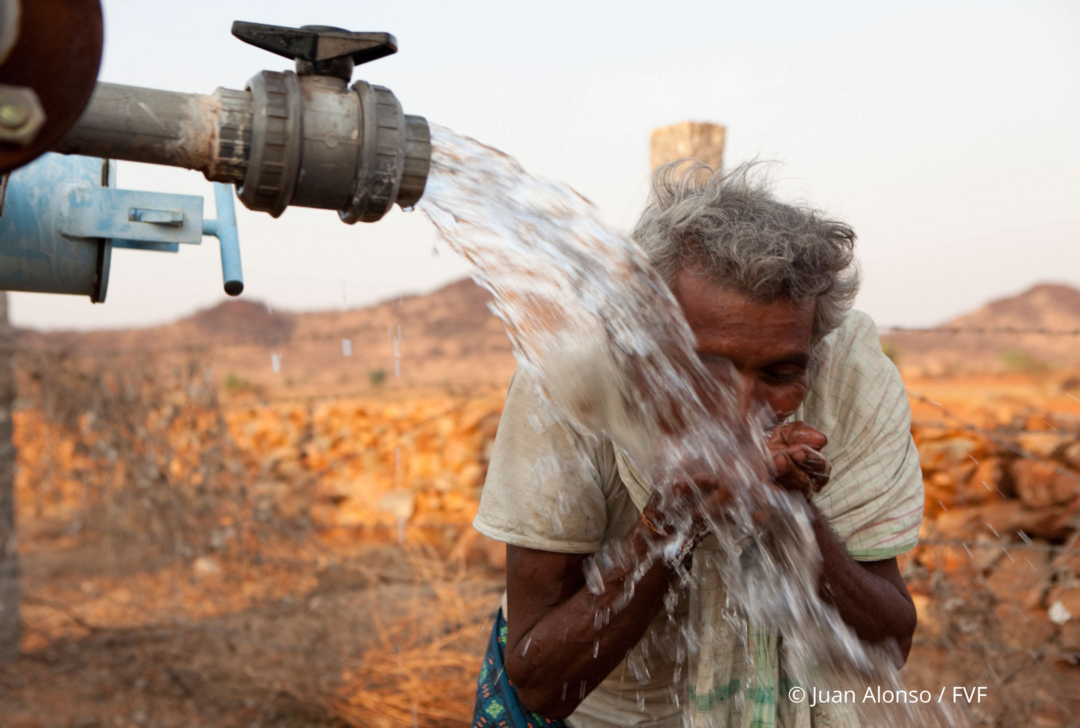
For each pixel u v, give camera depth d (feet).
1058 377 66.95
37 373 17.35
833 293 4.09
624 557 4.00
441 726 11.44
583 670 4.15
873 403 4.50
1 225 3.35
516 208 2.99
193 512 16.65
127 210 3.52
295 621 14.46
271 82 2.52
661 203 4.01
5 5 1.87
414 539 21.03
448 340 99.66
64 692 13.35
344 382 83.20
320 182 2.55
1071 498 15.12
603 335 3.61
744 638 4.47
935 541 10.93
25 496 23.53
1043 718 10.46
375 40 2.61
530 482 4.27
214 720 12.44
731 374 3.69
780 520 3.88
